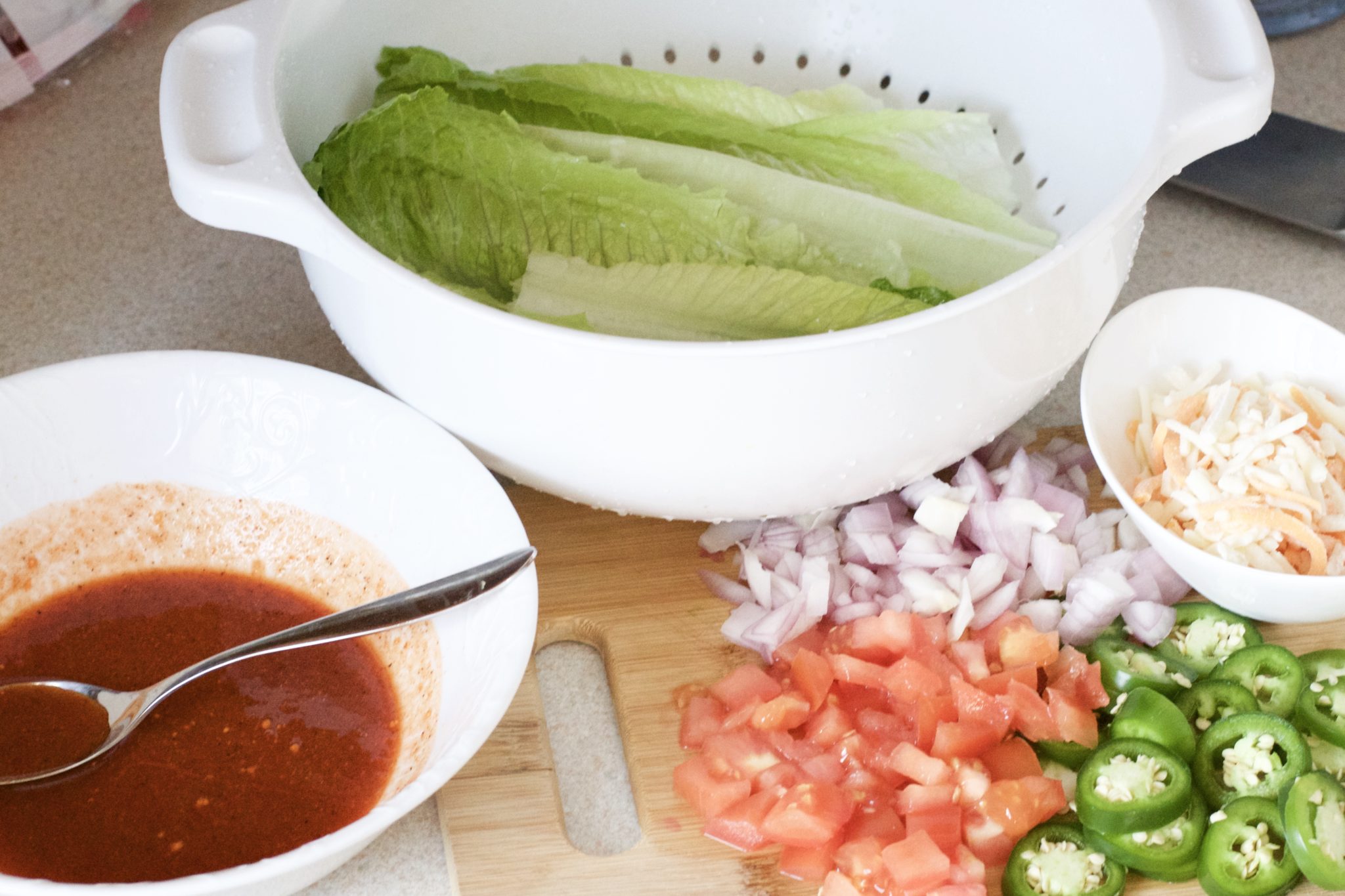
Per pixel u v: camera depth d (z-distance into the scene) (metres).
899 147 0.74
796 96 0.76
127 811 0.61
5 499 0.65
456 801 0.64
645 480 0.65
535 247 0.70
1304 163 0.83
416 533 0.66
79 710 0.63
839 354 0.60
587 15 0.78
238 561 0.67
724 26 0.79
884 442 0.64
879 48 0.79
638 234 0.70
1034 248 0.72
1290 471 0.66
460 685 0.62
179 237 0.82
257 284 0.80
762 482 0.64
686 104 0.75
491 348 0.61
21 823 0.60
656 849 0.63
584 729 0.67
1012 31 0.75
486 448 0.66
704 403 0.61
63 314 0.78
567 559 0.70
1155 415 0.69
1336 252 0.81
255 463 0.67
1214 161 0.83
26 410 0.65
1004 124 0.77
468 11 0.76
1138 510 0.66
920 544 0.69
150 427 0.67
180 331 0.78
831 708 0.65
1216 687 0.64
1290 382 0.69
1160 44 0.67
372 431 0.66
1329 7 0.92
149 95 0.89
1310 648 0.67
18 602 0.65
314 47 0.71
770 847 0.63
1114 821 0.61
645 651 0.67
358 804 0.61
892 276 0.71
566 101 0.74
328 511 0.67
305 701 0.63
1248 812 0.61
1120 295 0.79
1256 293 0.79
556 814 0.64
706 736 0.65
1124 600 0.67
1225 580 0.65
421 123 0.70
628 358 0.60
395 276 0.61
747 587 0.69
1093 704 0.65
